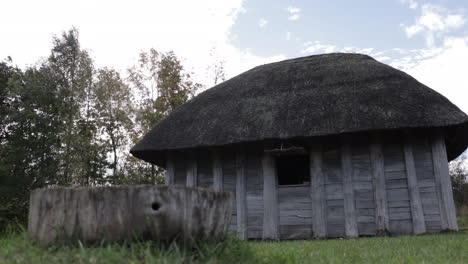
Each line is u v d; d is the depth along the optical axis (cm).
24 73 2205
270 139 960
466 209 2547
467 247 498
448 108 896
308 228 982
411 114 888
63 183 2194
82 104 2514
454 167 3195
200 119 1121
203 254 329
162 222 320
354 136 980
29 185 1789
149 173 2575
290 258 372
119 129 2620
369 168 965
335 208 972
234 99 1168
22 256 297
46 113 2183
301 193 1008
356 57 1266
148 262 279
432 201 912
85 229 317
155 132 1135
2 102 2120
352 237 932
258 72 1318
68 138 2331
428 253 446
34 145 2039
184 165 1136
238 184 1051
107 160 2589
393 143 966
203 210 352
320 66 1230
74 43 2583
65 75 2511
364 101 966
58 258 285
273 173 1027
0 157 1881
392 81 1020
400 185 940
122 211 317
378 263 384
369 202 948
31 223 342
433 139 931
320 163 998
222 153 1096
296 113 997
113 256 280
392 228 925
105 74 2589
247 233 1023
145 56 2581
